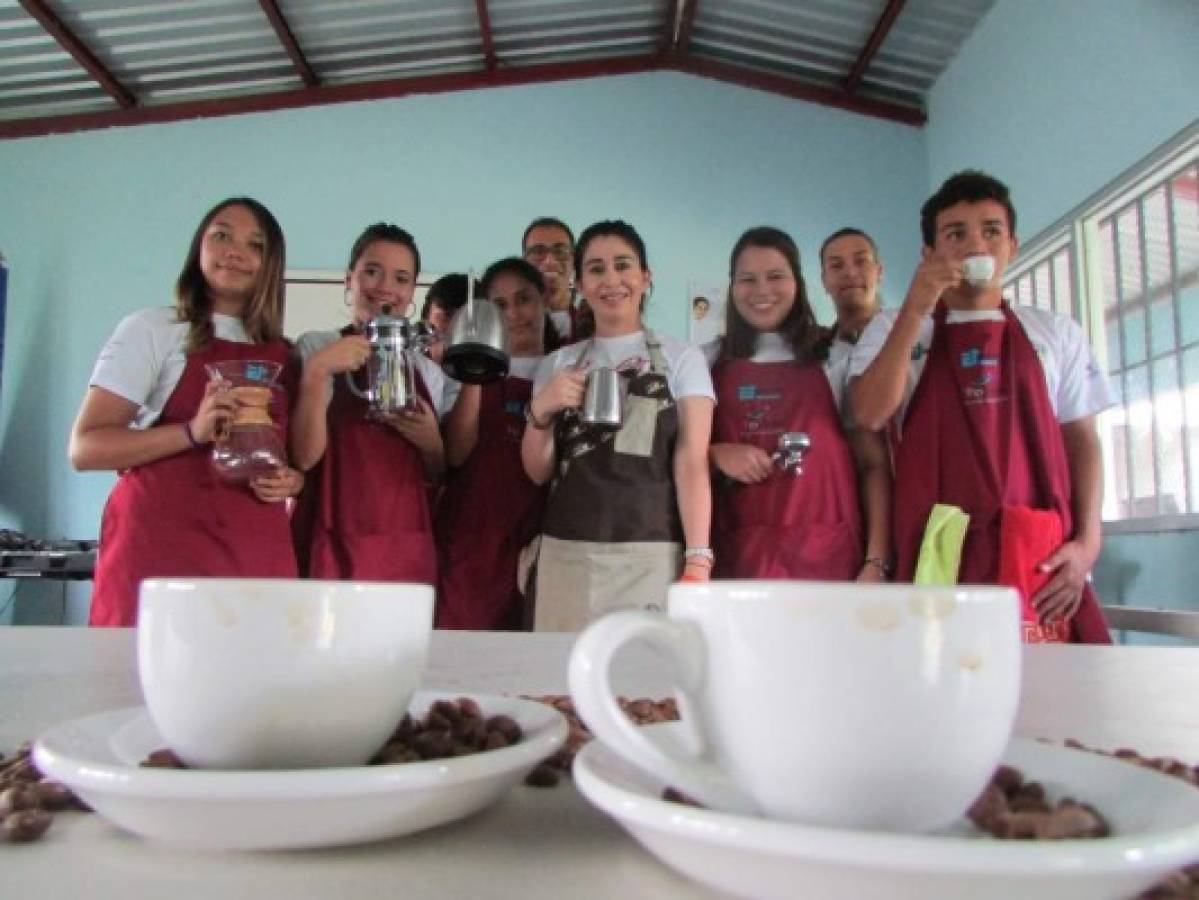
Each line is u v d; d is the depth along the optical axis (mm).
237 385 1633
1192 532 2697
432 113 4605
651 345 1868
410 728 396
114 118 4488
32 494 4246
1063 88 3451
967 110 4223
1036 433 1704
